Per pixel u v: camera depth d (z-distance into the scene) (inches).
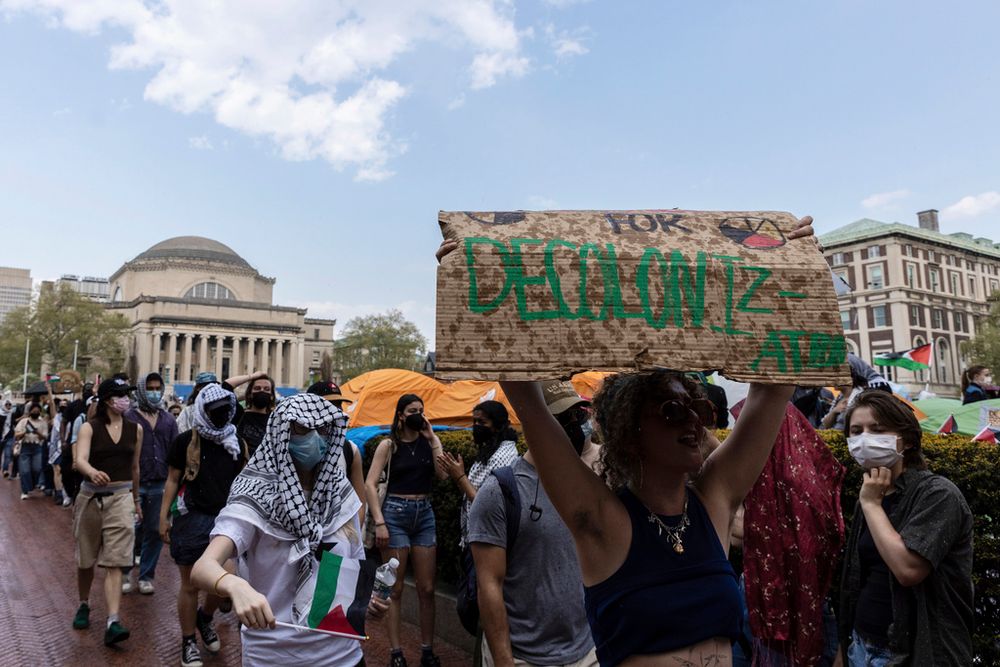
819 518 118.0
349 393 453.4
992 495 127.4
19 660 213.2
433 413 424.8
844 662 116.6
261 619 93.4
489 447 178.9
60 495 581.0
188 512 203.3
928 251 2356.1
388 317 3257.9
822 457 123.5
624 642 69.2
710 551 72.9
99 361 3248.0
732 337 63.1
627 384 76.2
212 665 210.5
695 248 66.3
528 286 61.6
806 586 114.9
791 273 66.2
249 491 115.9
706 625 68.7
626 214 70.1
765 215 72.7
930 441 148.8
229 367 4001.0
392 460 209.0
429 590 204.1
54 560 356.5
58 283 3026.6
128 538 238.8
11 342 2856.8
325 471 125.7
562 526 114.8
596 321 61.3
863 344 2294.5
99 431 240.8
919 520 100.8
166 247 4306.1
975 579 127.8
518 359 59.7
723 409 151.6
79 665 210.4
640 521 72.7
